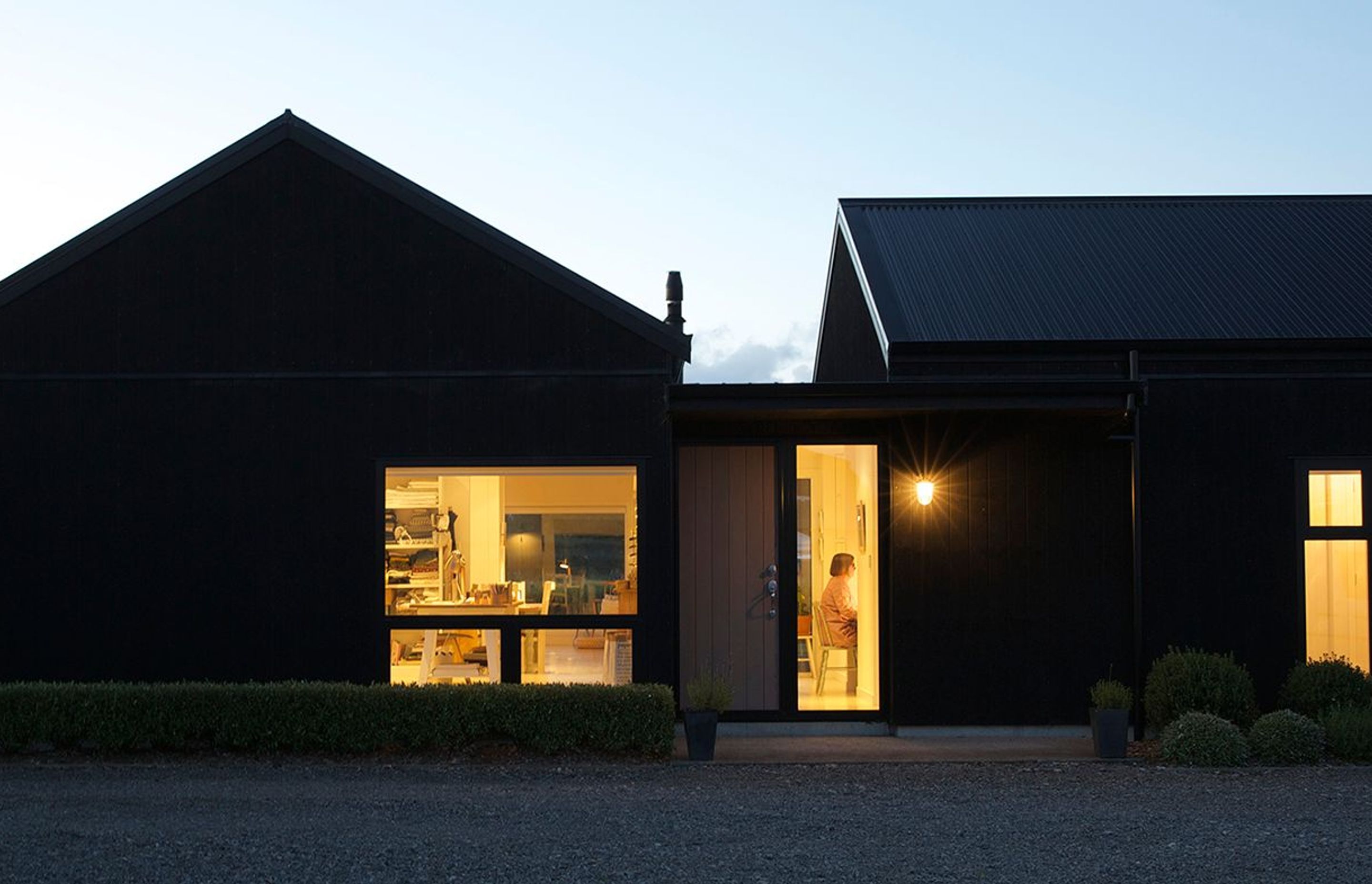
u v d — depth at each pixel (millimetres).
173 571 10531
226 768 9211
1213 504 10852
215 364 10672
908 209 14047
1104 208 13891
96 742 9523
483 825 7301
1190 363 10914
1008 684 10672
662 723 9609
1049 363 10938
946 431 10789
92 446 10625
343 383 10625
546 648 10484
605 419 10586
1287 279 12078
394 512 10586
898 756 9797
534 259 10633
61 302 10703
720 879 6199
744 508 11047
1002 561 10727
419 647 10500
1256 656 10789
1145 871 6352
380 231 10719
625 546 10562
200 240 10742
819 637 10992
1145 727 10508
